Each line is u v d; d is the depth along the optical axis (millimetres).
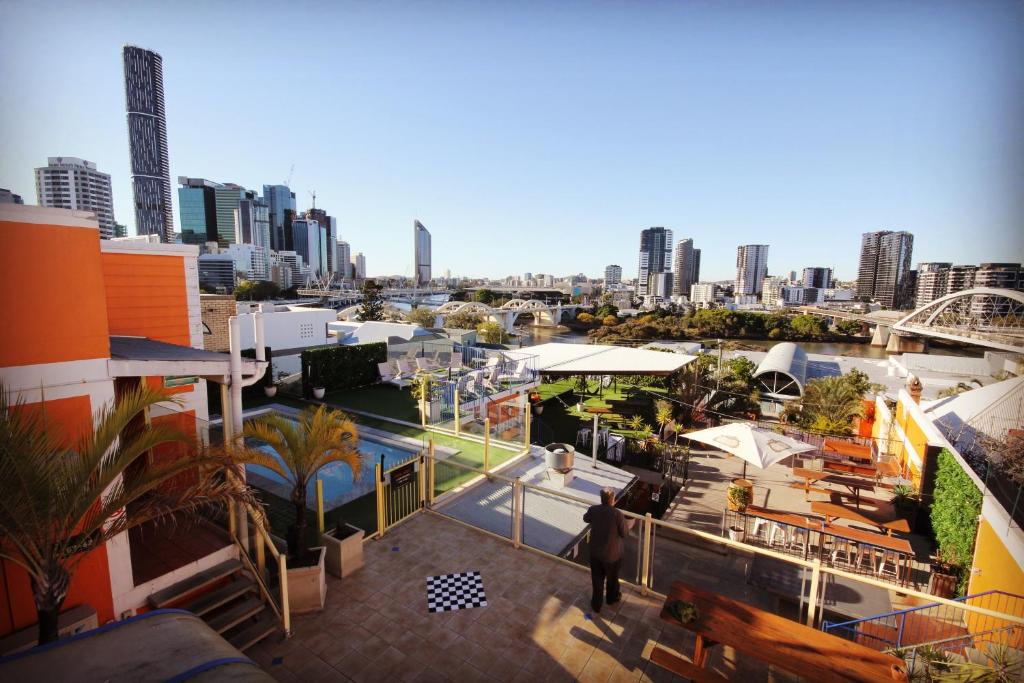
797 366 36031
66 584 4199
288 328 30453
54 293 4789
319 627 5793
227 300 18766
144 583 5641
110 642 3287
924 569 10125
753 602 8766
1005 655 5156
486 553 7516
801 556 10367
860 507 12719
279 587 6129
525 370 22172
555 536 9117
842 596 8703
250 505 5379
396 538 7996
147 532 6836
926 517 11891
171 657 3160
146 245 9320
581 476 12766
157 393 4793
